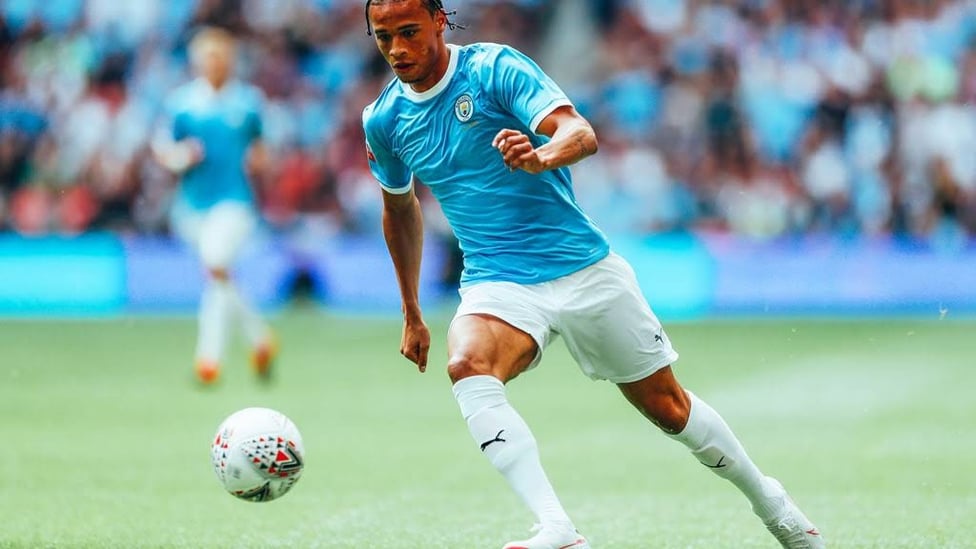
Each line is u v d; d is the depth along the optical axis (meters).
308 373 50.62
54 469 29.86
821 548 19.17
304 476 29.23
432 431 36.72
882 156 80.62
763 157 79.56
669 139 79.88
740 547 21.28
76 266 73.38
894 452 32.25
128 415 39.25
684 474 29.42
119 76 82.38
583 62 85.75
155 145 45.47
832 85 82.69
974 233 79.50
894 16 85.19
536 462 17.03
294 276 74.44
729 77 81.94
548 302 17.95
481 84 17.89
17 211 77.62
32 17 84.75
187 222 46.25
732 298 73.94
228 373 50.97
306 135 80.19
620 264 18.44
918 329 66.19
